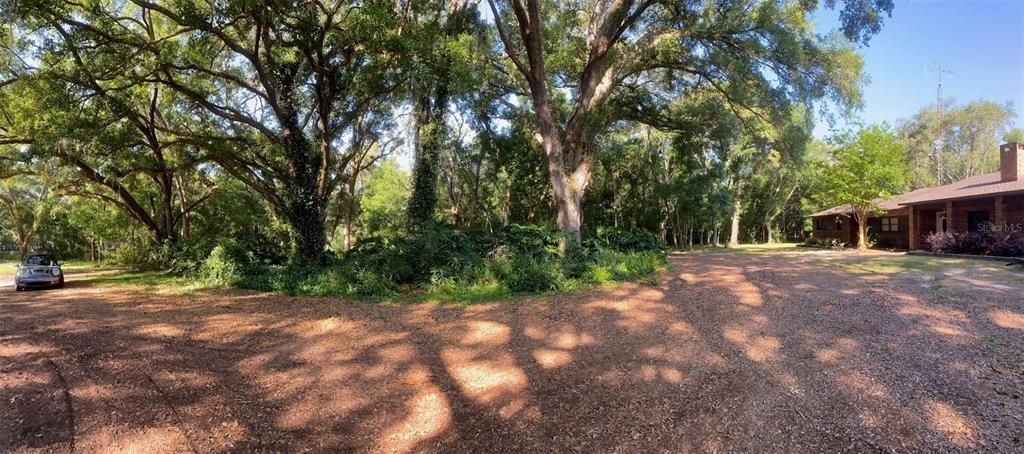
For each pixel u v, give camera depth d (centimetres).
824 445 369
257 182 2175
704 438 395
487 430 432
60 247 4594
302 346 721
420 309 994
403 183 3784
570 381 532
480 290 1153
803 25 1573
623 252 1714
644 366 567
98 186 2255
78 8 1426
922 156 4294
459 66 1409
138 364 631
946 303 823
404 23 1449
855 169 2248
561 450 391
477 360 624
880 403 427
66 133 1412
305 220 1658
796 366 534
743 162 3522
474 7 1589
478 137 2739
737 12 1573
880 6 1190
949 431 373
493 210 3506
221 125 2130
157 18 1872
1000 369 489
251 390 539
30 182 3127
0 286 1845
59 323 920
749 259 2019
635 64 1803
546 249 1437
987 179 2188
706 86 2062
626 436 406
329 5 1549
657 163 3391
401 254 1368
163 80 1591
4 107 1650
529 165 2845
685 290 1087
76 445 407
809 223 4319
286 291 1336
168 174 2358
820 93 1557
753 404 447
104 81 1602
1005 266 1402
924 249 2238
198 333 815
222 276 1597
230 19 1312
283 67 1605
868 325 689
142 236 3150
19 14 1136
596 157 2723
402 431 438
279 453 401
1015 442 351
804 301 892
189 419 460
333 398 514
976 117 4056
